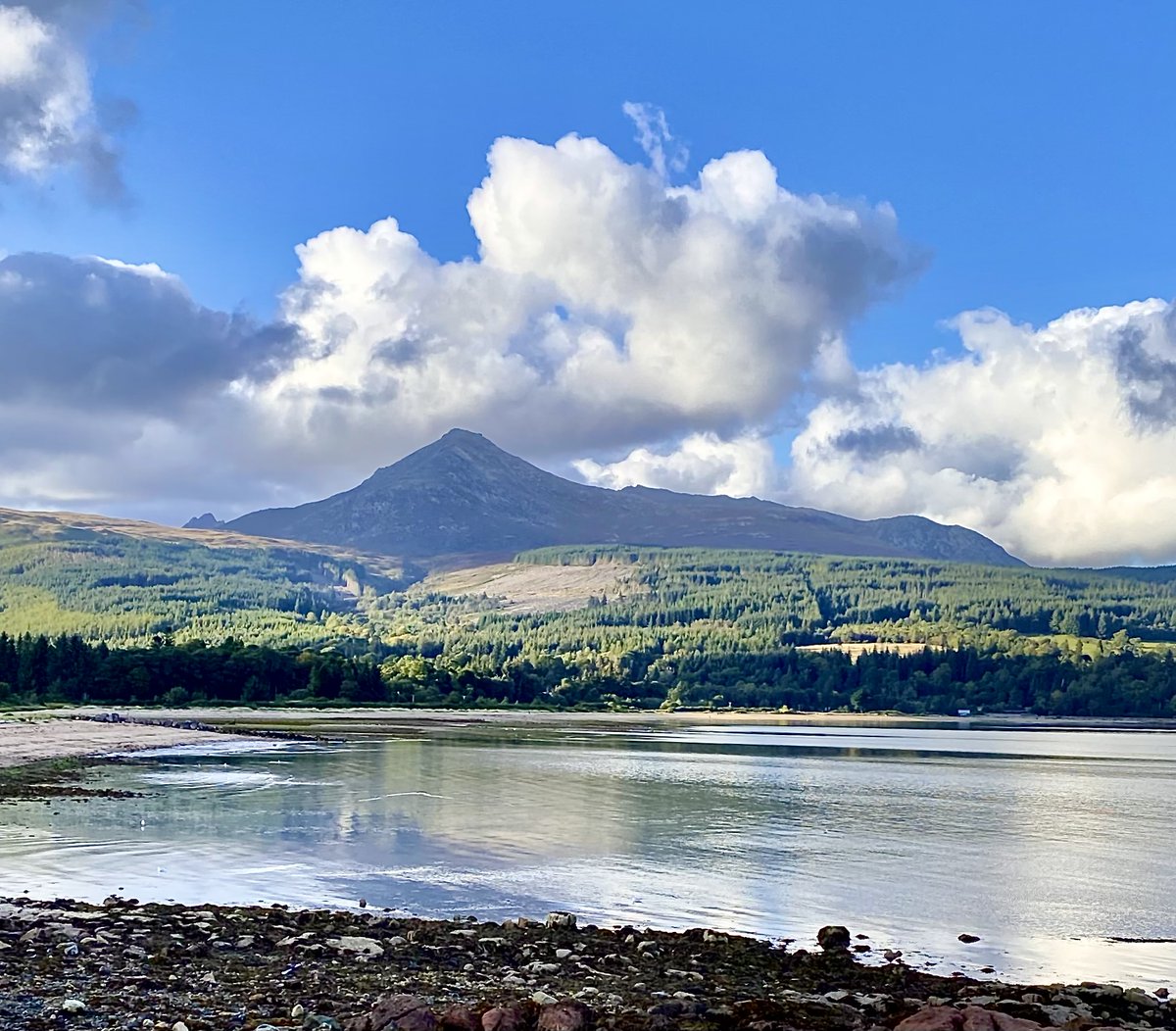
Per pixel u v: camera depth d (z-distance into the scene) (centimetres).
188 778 7850
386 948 2777
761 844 5259
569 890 3956
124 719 16875
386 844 4900
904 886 4253
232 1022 2027
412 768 9262
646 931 3256
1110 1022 2384
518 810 6331
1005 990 2683
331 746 12456
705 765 10662
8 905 3158
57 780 7431
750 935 3347
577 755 11812
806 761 11838
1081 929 3594
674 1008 2289
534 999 2264
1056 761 13050
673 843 5212
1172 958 3228
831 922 3572
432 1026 1997
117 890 3672
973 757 13638
